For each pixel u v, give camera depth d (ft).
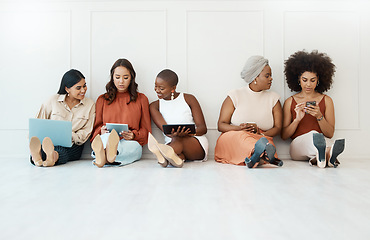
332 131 11.52
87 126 11.65
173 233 4.12
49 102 11.42
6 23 12.57
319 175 8.32
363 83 12.49
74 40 12.57
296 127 11.51
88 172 8.89
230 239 3.90
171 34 12.54
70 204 5.52
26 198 5.95
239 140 10.18
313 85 11.63
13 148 12.55
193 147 10.75
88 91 12.51
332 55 12.50
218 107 12.50
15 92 12.55
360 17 12.48
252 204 5.49
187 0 12.50
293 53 12.50
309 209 5.18
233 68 12.52
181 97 11.76
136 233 4.12
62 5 12.57
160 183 7.29
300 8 12.48
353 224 4.43
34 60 12.57
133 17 12.56
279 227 4.32
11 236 4.03
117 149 10.26
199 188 6.75
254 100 11.53
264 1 12.48
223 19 12.54
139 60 12.57
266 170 9.17
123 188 6.77
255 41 12.50
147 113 11.97
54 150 10.33
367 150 12.42
